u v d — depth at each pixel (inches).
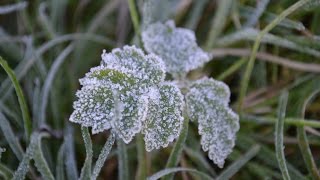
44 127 8.4
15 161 8.4
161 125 6.3
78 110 6.1
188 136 8.8
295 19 9.4
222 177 7.6
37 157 7.1
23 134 8.7
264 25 9.5
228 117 7.4
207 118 7.2
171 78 8.4
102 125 6.1
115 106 5.8
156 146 6.3
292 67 9.3
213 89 7.4
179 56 8.1
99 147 8.5
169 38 8.2
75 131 9.0
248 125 8.9
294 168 8.2
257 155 8.4
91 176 6.4
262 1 9.2
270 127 9.0
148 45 8.2
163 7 9.5
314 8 9.0
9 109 8.8
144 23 8.9
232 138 7.4
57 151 8.6
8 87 8.7
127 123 6.0
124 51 6.6
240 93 8.7
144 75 6.4
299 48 8.9
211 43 9.5
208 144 7.1
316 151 8.8
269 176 8.3
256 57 9.4
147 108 6.1
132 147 8.7
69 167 7.7
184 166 8.6
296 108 8.7
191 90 7.3
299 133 8.0
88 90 6.2
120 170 7.5
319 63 9.4
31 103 9.2
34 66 9.3
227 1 9.4
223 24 9.5
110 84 6.2
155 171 8.7
